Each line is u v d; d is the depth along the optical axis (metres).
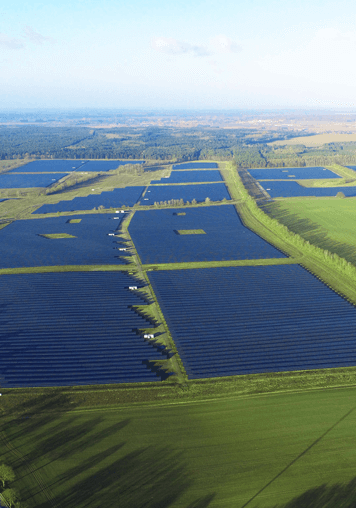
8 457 61.91
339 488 56.38
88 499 55.28
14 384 79.19
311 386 78.75
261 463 60.78
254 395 76.19
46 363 86.31
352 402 74.19
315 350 91.19
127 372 83.25
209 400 74.94
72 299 116.50
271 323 103.38
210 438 65.69
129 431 67.25
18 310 109.56
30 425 68.62
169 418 70.25
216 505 54.31
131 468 59.94
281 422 69.12
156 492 56.25
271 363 86.38
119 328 100.94
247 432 66.88
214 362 86.75
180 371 84.19
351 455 62.16
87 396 75.94
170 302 115.00
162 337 97.69
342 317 106.44
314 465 60.34
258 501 54.75
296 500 54.78
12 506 53.06
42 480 58.06
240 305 113.19
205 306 112.62
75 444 64.44
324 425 68.38
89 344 93.81
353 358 87.94
